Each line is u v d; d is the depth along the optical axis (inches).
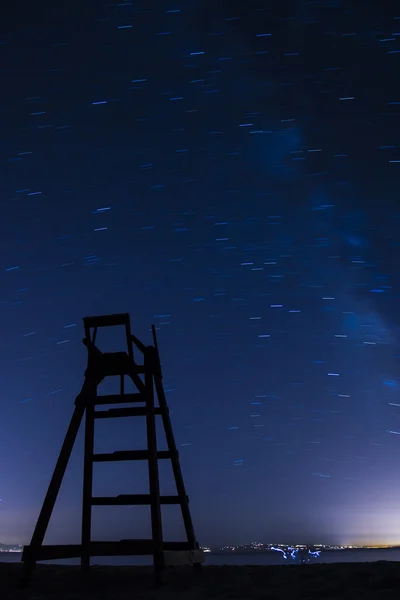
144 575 274.7
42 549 241.0
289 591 205.3
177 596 200.7
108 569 315.6
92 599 195.9
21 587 231.9
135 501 257.8
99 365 283.9
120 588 230.5
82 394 274.5
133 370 281.1
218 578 257.6
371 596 183.9
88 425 283.9
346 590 200.5
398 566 275.3
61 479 252.4
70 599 196.7
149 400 276.8
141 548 241.6
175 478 287.7
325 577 244.5
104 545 252.7
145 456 265.6
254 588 216.1
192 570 303.9
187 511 282.8
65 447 258.7
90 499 269.4
